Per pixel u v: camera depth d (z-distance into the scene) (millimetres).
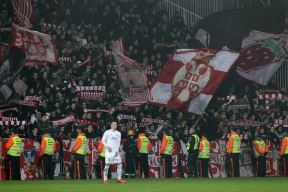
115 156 73438
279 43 118438
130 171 92062
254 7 121688
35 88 95500
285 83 120375
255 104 111062
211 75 106188
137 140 93375
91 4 116312
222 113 106375
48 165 86188
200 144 95625
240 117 106062
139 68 104750
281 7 121688
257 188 62250
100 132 93000
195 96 105500
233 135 97188
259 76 116938
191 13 130000
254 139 100812
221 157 100125
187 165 96125
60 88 96750
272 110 109938
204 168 96000
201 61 106625
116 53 104500
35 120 89375
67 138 90562
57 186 66250
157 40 116375
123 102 101812
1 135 87562
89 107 96938
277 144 103312
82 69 103062
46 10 110875
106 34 112625
